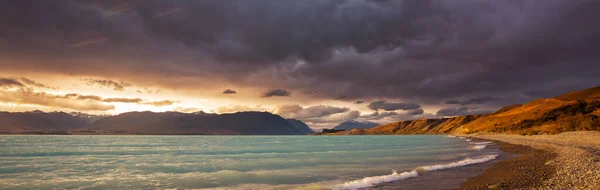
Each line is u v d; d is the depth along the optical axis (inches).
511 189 724.0
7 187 954.1
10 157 2123.5
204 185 962.7
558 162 1159.0
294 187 913.5
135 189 909.2
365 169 1264.8
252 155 2137.1
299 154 2149.4
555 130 4084.6
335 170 1249.4
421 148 2628.0
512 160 1400.1
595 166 909.8
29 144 4355.3
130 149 3090.6
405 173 1039.6
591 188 637.9
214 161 1713.8
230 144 4416.8
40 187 949.8
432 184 853.8
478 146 2669.8
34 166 1535.4
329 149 2755.9
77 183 1013.8
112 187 941.8
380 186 843.4
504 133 5300.2
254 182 1006.4
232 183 994.1
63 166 1524.4
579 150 1481.3
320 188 861.2
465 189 773.9
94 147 3563.0
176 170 1325.0
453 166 1224.2
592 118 3939.5
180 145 4131.4
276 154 2198.6
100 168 1422.2
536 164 1194.6
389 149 2578.7
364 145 3518.7
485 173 1027.3
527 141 2918.3
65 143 4864.7
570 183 720.3
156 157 2052.2
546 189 677.9
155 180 1059.9
